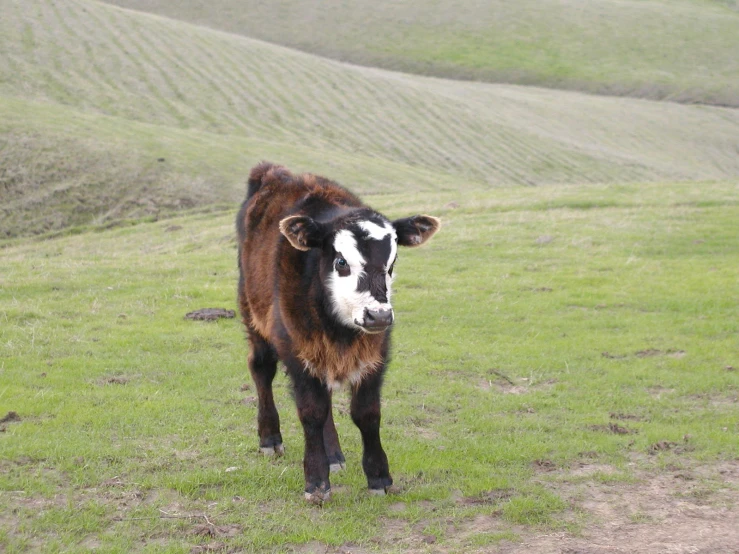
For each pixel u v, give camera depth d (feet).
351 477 23.58
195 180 123.95
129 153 129.39
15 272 54.49
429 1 369.71
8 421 26.76
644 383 33.55
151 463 23.76
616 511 21.72
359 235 19.90
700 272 54.54
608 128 238.48
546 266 57.36
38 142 126.72
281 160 142.92
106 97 181.16
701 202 80.38
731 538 19.95
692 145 233.96
